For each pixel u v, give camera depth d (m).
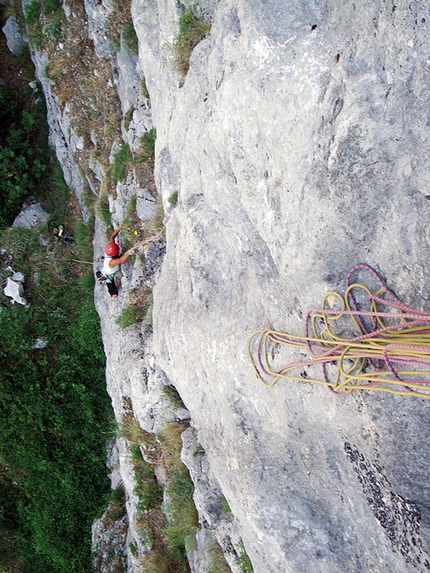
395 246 3.08
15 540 9.68
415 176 2.90
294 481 3.79
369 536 3.37
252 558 4.29
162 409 6.23
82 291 9.21
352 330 3.27
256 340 3.92
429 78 2.71
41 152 9.60
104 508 9.17
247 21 3.49
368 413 3.17
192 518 6.22
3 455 9.37
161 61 5.59
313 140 3.15
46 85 8.72
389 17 2.80
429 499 2.99
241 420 4.21
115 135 7.70
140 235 6.76
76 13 8.09
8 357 9.27
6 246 9.35
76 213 9.29
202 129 4.31
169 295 5.19
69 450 9.34
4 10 9.94
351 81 2.96
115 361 7.21
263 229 3.78
